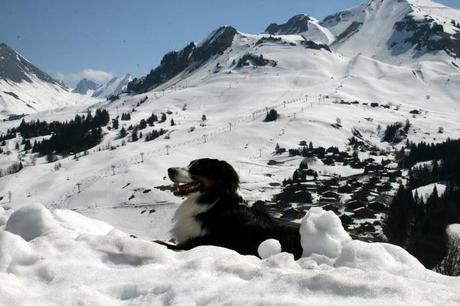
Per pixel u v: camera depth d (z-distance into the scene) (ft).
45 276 20.47
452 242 212.43
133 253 22.81
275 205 536.42
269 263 22.12
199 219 32.09
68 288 19.19
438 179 622.13
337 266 24.30
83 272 20.54
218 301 17.60
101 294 18.58
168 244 32.24
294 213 466.70
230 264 20.71
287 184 652.89
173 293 18.40
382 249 24.21
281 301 16.81
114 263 22.38
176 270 20.56
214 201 32.07
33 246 23.50
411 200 393.70
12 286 19.07
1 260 21.47
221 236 31.19
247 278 19.62
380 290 17.56
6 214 36.11
